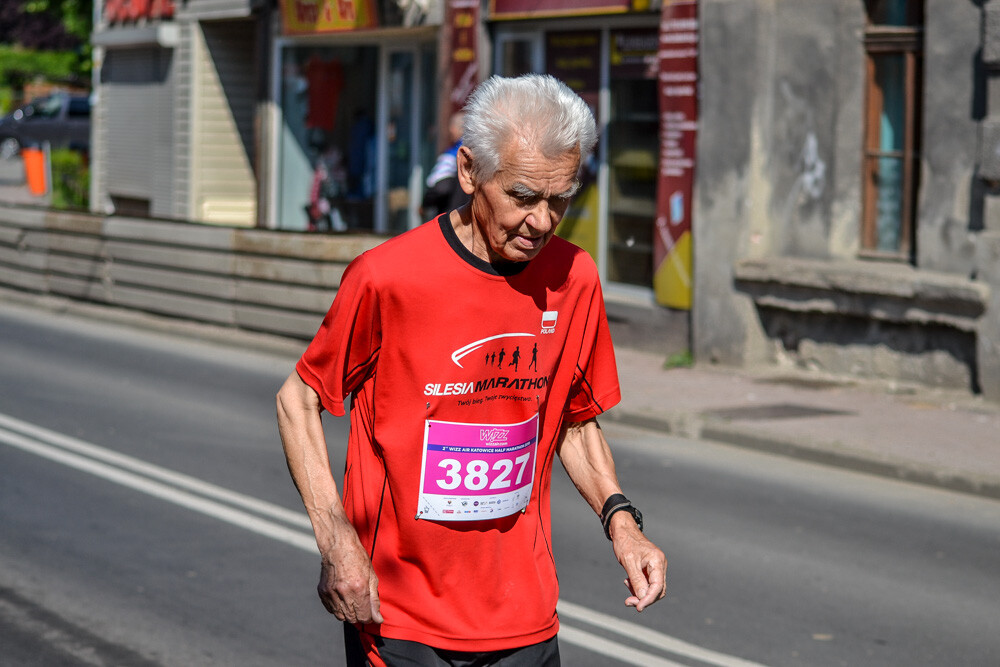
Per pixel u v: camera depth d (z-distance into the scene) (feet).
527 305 11.91
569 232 61.72
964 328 44.06
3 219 73.36
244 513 30.48
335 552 11.39
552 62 61.87
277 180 85.92
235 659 21.50
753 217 50.80
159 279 62.39
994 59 42.73
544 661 12.32
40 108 174.50
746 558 27.91
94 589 24.85
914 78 47.11
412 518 11.91
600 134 59.62
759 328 51.24
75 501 31.22
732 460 37.86
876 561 27.96
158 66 96.43
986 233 43.39
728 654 22.03
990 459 35.96
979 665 21.83
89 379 48.39
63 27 240.12
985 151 43.16
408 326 11.64
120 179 103.91
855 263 48.73
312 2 78.79
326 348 11.78
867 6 48.19
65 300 68.85
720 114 51.42
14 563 26.32
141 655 21.61
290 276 55.57
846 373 48.65
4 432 38.78
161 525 29.32
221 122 92.38
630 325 56.44
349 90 79.46
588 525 30.30
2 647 21.80
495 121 10.96
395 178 76.23
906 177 47.65
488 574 12.08
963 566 27.78
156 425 40.40
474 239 11.70
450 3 66.74
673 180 54.29
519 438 12.14
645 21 56.70
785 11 50.16
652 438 40.83
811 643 22.68
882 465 35.96
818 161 49.73
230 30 91.81
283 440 12.02
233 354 55.36
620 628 23.26
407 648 11.90
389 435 11.87
